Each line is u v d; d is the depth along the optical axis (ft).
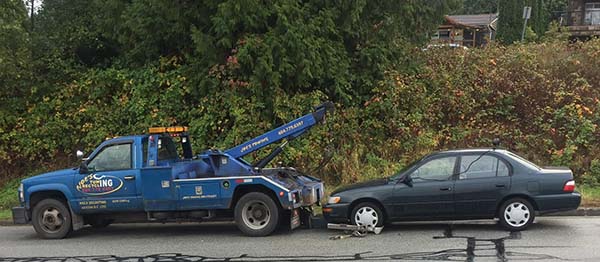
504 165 31.32
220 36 45.91
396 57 51.93
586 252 25.77
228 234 33.88
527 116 49.73
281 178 33.81
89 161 33.88
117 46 56.24
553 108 49.32
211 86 47.65
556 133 47.60
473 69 53.01
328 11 47.39
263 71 45.42
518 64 52.75
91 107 50.47
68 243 32.94
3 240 34.78
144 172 32.71
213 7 46.44
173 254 28.76
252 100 46.78
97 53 57.31
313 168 46.70
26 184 34.32
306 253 27.73
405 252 27.02
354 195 32.14
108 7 50.83
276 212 32.27
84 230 37.63
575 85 50.83
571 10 119.14
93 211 33.55
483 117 50.65
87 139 49.44
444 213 31.40
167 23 49.06
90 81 51.42
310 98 47.16
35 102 51.90
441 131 49.37
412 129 48.91
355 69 50.96
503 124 50.03
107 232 36.58
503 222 31.07
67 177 33.83
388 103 48.70
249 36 45.50
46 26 57.21
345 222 32.89
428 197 31.40
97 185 33.32
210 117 47.55
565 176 30.66
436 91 51.37
